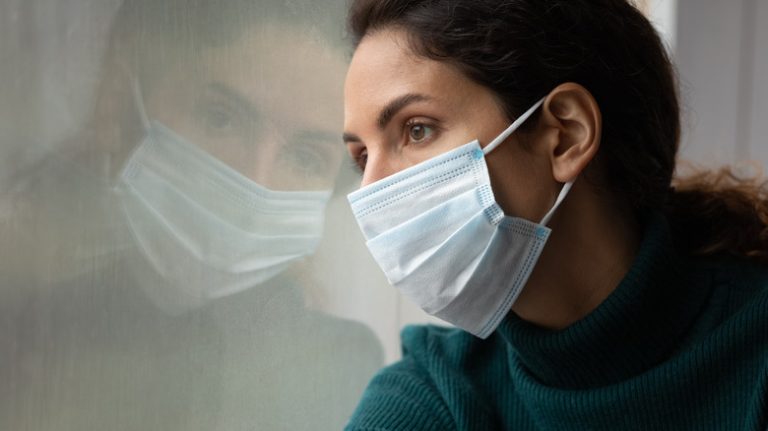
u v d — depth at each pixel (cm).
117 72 89
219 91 101
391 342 138
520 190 95
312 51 114
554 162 95
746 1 165
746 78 168
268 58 107
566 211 99
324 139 117
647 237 100
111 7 88
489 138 93
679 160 130
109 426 91
